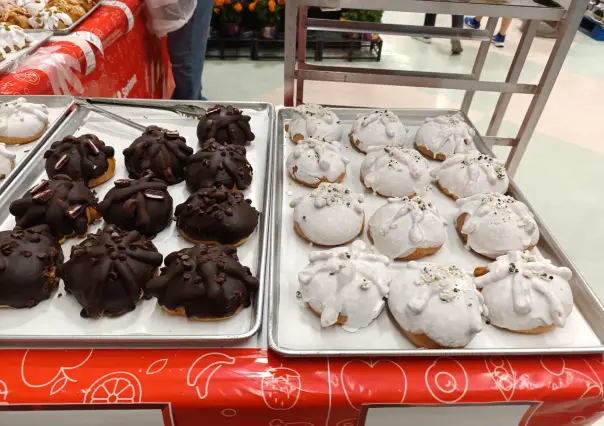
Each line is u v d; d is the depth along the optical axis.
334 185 1.22
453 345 0.89
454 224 1.25
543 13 1.40
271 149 1.37
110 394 0.78
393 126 1.48
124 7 2.15
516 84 1.61
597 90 3.79
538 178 2.80
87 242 0.98
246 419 0.82
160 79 2.80
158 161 1.28
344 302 0.93
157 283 0.92
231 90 3.65
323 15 4.10
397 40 4.60
